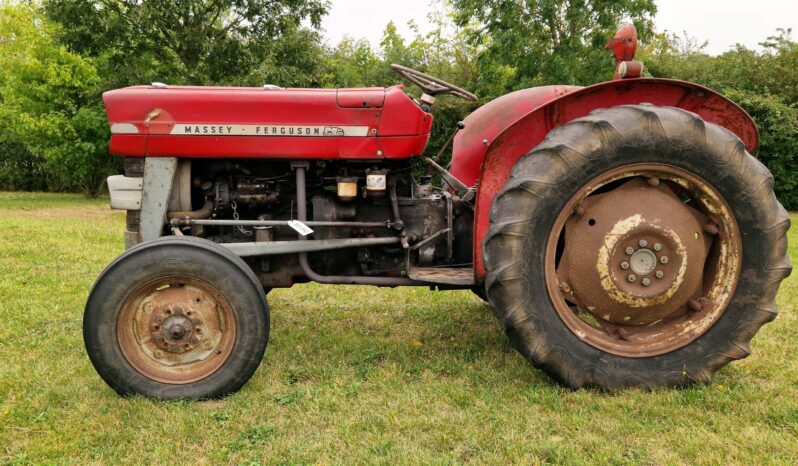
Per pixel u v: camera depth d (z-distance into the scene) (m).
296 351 3.49
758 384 2.94
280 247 3.00
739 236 2.78
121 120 2.96
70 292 4.84
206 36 15.72
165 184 3.01
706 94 2.89
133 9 14.95
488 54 14.38
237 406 2.65
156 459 2.23
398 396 2.76
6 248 6.63
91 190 17.77
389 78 20.84
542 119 2.89
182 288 2.74
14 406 2.66
